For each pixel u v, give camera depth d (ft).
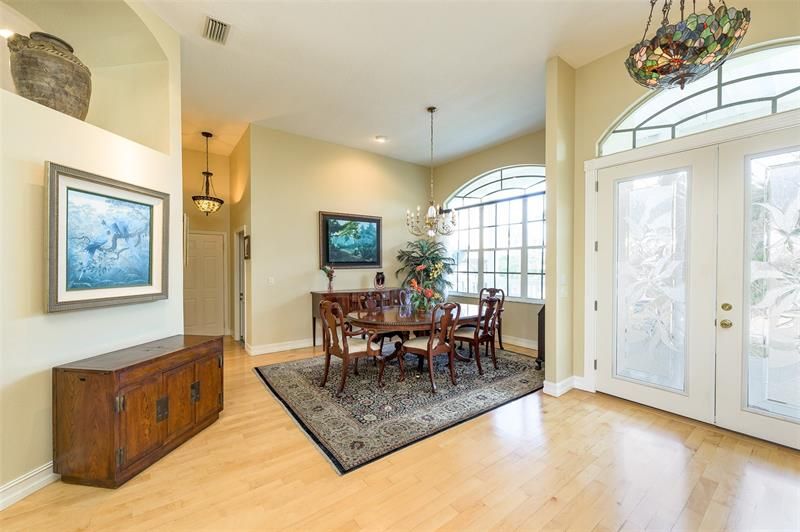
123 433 6.44
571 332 11.33
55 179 6.46
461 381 12.10
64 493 6.17
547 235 10.89
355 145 18.74
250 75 11.53
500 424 8.79
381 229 20.34
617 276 10.32
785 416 7.53
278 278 16.58
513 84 12.25
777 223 7.57
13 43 6.77
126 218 7.96
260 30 9.25
